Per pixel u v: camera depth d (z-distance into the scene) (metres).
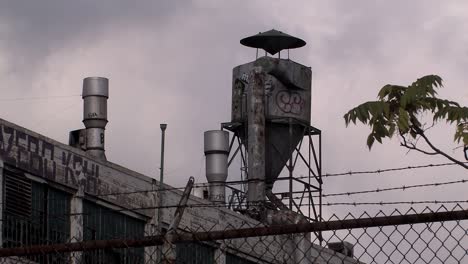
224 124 47.00
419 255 10.83
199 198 36.91
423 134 11.34
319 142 47.22
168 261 10.84
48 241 30.98
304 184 45.25
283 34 47.50
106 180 33.56
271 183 45.44
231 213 38.16
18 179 30.42
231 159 46.22
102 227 33.16
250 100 45.44
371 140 11.33
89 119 36.81
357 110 11.33
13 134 30.41
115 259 26.11
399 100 11.37
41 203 31.12
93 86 36.97
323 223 10.59
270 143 46.03
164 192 35.56
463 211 10.39
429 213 10.46
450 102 11.17
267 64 46.47
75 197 32.22
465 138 11.05
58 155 31.92
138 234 34.53
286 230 10.69
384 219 10.52
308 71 47.69
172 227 10.90
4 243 29.59
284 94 46.69
